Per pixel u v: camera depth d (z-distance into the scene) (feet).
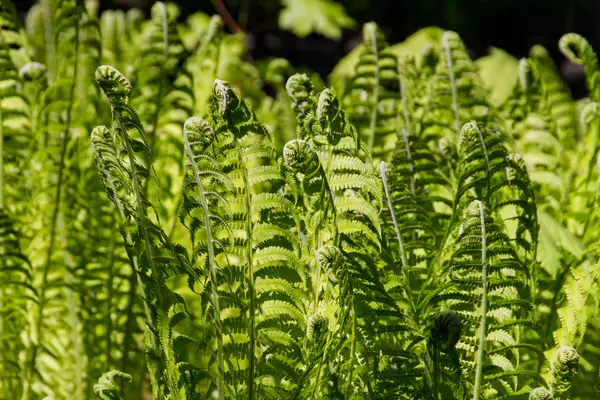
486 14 40.86
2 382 12.20
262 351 10.96
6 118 12.22
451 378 10.37
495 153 10.90
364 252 10.58
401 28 41.73
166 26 12.63
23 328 12.22
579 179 12.73
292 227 10.69
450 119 12.94
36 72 12.13
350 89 12.87
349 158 10.37
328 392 10.48
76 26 12.30
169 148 12.84
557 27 40.57
